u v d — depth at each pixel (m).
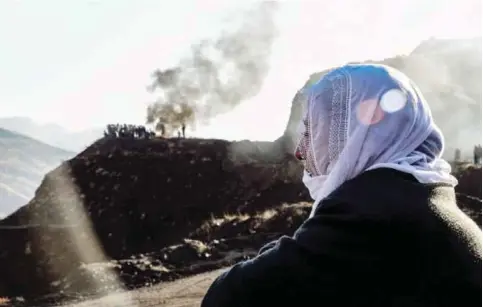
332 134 1.52
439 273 1.30
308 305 1.31
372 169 1.44
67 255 10.37
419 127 1.50
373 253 1.30
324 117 1.54
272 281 1.32
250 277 1.34
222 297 1.37
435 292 1.29
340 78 1.55
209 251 10.02
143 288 8.80
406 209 1.34
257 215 11.48
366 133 1.46
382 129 1.46
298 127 1.67
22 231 10.76
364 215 1.33
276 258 1.34
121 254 10.85
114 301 8.41
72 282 9.43
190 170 12.67
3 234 10.73
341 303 1.29
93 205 12.06
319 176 1.56
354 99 1.51
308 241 1.33
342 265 1.30
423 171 1.44
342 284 1.29
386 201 1.35
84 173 12.91
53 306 8.80
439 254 1.31
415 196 1.38
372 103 1.48
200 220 11.59
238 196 12.09
